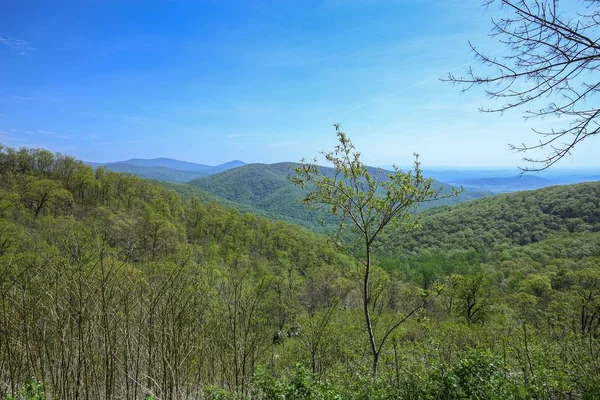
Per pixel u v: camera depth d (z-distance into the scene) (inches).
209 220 2576.3
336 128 257.1
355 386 207.9
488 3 107.3
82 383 173.6
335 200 261.0
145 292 195.3
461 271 2167.8
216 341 234.5
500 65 110.6
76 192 2439.7
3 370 179.3
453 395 172.1
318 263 1881.2
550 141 107.3
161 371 201.0
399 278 1948.8
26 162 2549.2
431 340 316.5
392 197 251.1
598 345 258.7
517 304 1202.6
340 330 420.8
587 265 1807.3
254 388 193.0
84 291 174.4
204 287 231.5
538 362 236.5
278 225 2876.5
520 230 3422.7
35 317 170.4
